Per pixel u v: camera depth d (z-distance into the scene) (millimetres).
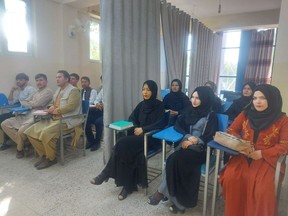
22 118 2850
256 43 5691
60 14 3797
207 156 1561
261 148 1479
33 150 2908
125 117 2539
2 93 3207
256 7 4754
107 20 2254
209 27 5570
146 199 1879
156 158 2684
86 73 4430
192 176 1624
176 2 4516
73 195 1913
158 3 2850
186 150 1698
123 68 2461
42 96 2865
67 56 3943
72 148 2967
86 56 4391
